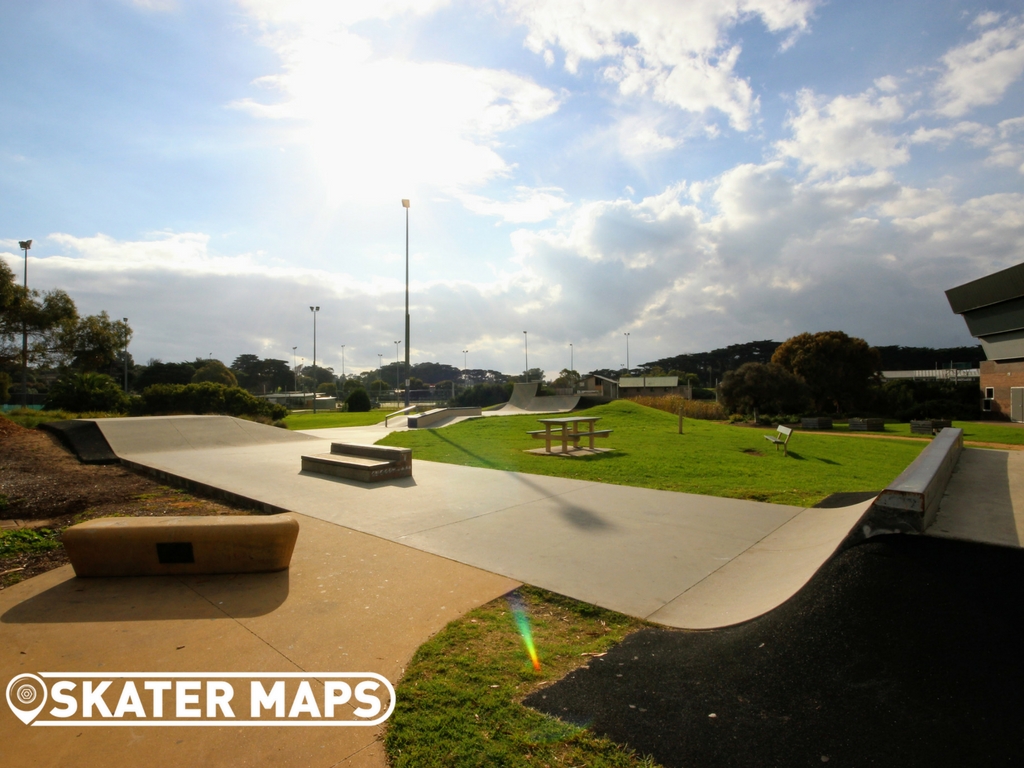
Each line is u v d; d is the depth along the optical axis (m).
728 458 12.14
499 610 4.02
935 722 2.48
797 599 3.65
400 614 3.95
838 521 5.78
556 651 3.42
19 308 26.25
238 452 12.79
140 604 4.14
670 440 15.52
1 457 11.12
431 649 3.43
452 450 13.53
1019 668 2.67
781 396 36.72
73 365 32.81
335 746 2.57
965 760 2.26
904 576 3.52
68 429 13.98
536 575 4.68
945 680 2.70
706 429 19.56
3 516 7.08
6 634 3.67
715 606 4.01
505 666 3.24
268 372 110.88
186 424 15.19
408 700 2.91
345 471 9.02
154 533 4.70
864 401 45.00
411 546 5.47
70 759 2.48
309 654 3.39
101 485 9.05
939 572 3.50
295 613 3.96
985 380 41.72
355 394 48.28
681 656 3.31
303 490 8.05
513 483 8.68
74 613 3.99
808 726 2.58
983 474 6.79
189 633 3.67
